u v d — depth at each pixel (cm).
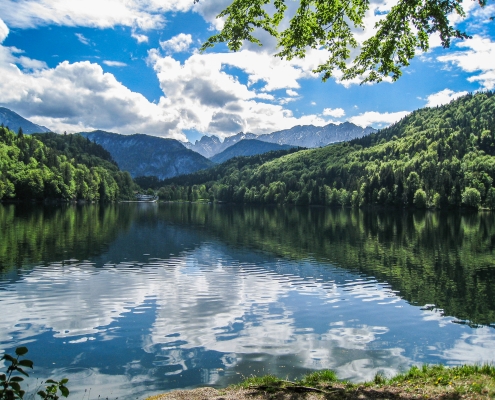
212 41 1427
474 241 5412
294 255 4178
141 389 1284
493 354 1642
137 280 2894
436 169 16338
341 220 9619
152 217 10100
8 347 1630
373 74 1459
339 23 1367
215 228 7244
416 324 2014
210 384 1327
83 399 1213
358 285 2847
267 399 992
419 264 3694
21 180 14925
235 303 2344
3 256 3747
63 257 3781
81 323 1938
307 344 1714
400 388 1012
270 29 1390
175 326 1920
